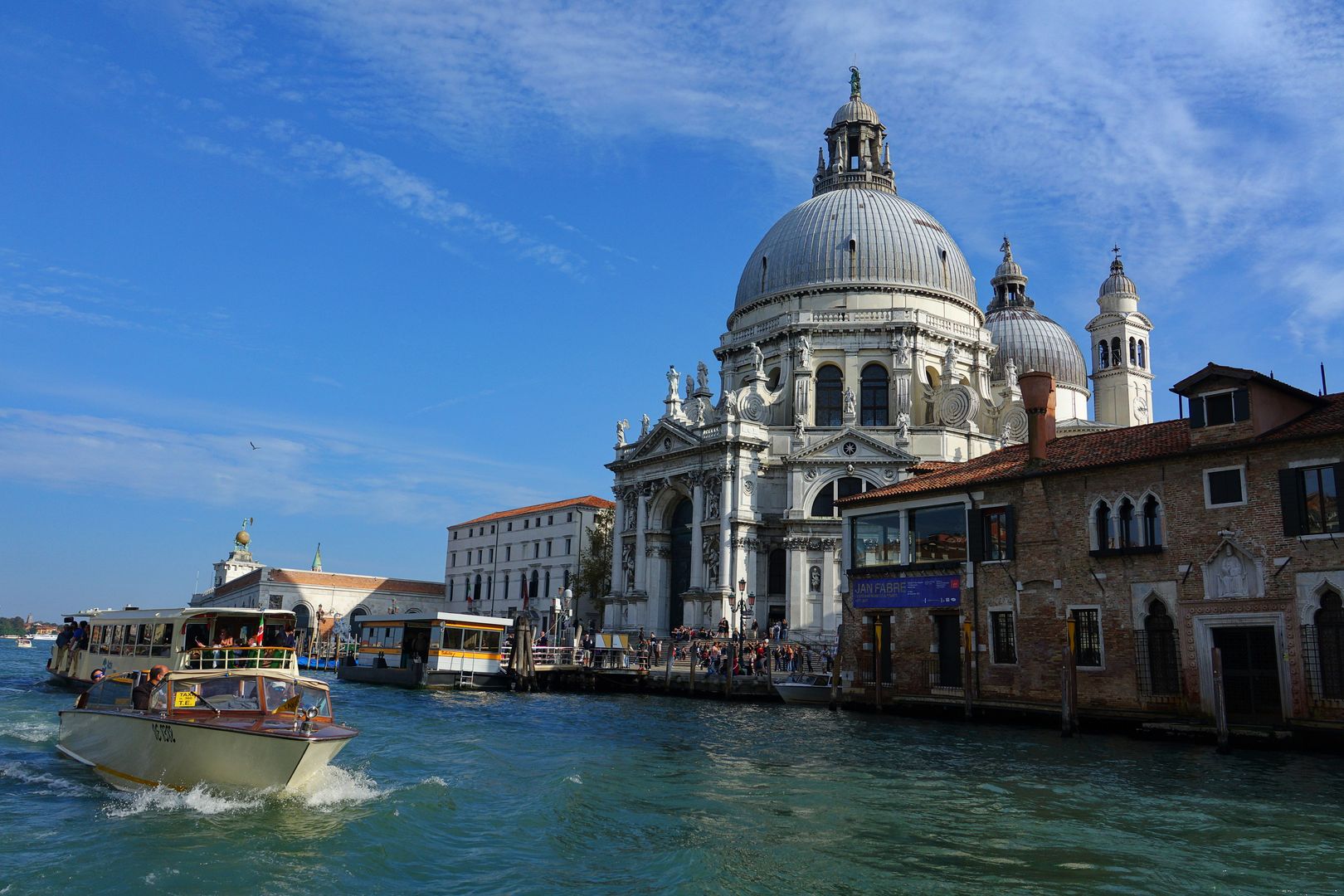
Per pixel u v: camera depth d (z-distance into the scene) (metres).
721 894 14.85
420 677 56.28
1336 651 29.47
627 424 86.62
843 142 95.81
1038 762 27.44
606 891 15.20
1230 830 18.95
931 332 79.81
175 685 21.94
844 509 45.78
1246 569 31.50
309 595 117.38
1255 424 31.70
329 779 21.44
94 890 14.82
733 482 72.75
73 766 24.64
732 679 49.69
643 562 79.88
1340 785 23.64
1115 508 35.09
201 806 19.98
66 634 50.41
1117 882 15.64
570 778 23.61
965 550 40.25
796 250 85.62
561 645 73.81
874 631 43.72
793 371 78.44
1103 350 94.38
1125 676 34.12
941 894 15.02
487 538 118.81
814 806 21.27
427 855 17.05
